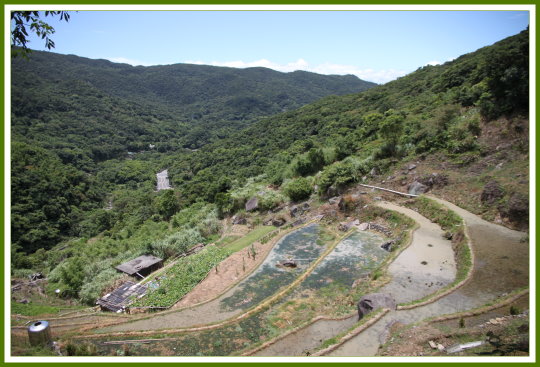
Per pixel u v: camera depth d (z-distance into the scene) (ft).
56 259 142.61
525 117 87.20
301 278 65.00
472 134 97.14
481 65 120.37
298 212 111.96
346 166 115.55
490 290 48.11
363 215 92.17
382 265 61.52
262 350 44.45
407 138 115.65
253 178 191.42
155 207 208.74
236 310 58.49
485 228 65.57
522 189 67.21
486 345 33.32
